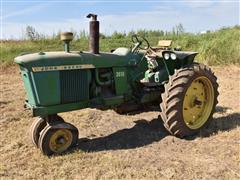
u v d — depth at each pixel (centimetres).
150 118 704
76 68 536
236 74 1147
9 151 553
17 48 1688
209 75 614
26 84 521
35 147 561
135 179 451
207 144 556
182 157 512
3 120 711
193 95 604
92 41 568
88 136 615
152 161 500
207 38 1673
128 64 600
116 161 499
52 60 515
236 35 1555
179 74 579
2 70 1343
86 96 555
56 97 523
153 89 622
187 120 604
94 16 563
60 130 526
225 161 495
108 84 581
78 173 470
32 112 508
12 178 463
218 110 748
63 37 546
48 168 485
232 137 578
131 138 598
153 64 618
